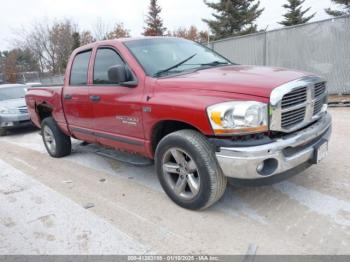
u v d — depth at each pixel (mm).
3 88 9867
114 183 4203
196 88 2943
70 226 3109
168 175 3348
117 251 2641
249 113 2568
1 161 5812
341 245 2502
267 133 2695
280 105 2627
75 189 4086
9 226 3209
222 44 11734
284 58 10039
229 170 2729
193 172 3102
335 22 8758
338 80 9062
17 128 9125
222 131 2658
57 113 5109
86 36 39406
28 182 4477
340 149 4672
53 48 38906
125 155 4445
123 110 3617
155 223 3051
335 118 6676
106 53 4035
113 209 3422
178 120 2979
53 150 5680
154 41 4062
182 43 4340
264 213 3086
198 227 2918
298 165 2871
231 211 3170
